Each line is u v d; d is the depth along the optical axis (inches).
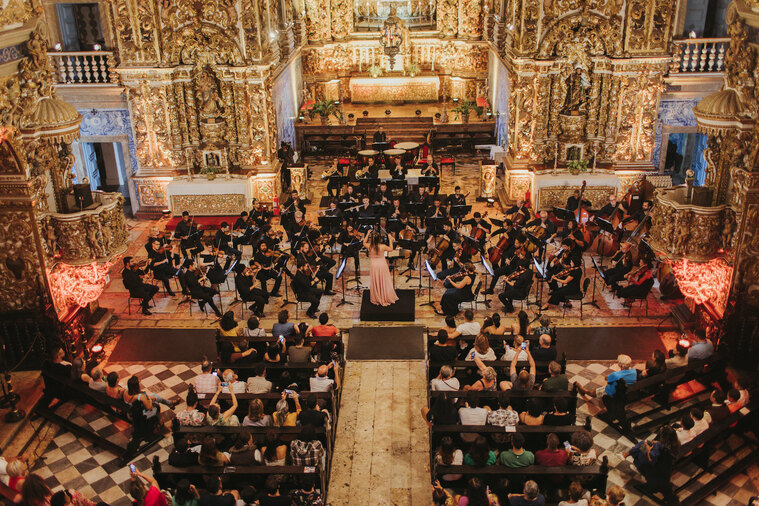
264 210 968.9
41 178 675.4
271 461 533.6
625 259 807.1
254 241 893.2
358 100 1562.5
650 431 622.8
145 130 1080.2
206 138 1089.4
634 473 574.2
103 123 1103.6
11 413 639.8
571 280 789.9
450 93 1560.0
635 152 1079.6
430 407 586.2
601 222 849.5
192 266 827.4
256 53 1035.9
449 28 1514.5
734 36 642.2
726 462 588.1
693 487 561.9
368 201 967.0
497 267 850.8
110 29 1038.4
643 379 622.8
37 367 716.0
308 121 1413.6
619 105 1047.0
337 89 1555.1
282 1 1256.8
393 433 623.2
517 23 1034.1
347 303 845.2
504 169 1208.2
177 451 513.0
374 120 1434.5
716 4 1112.2
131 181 1127.6
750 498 500.7
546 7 997.2
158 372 724.0
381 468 581.6
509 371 619.5
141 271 826.8
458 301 788.6
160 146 1090.7
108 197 741.9
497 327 681.0
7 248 677.3
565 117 1061.8
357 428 629.9
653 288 872.3
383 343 758.5
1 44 601.0
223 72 1053.2
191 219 926.4
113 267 950.4
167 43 1032.2
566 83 1051.9
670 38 1022.4
